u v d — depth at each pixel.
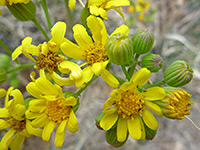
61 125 0.06
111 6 0.07
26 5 0.07
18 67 0.07
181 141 0.14
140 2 0.15
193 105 0.15
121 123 0.06
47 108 0.06
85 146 0.14
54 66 0.06
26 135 0.07
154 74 0.15
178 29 0.16
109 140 0.07
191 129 0.15
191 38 0.16
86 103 0.15
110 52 0.06
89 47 0.06
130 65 0.07
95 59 0.06
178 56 0.15
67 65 0.06
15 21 0.14
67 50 0.06
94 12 0.06
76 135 0.14
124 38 0.06
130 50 0.06
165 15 0.16
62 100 0.06
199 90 0.15
